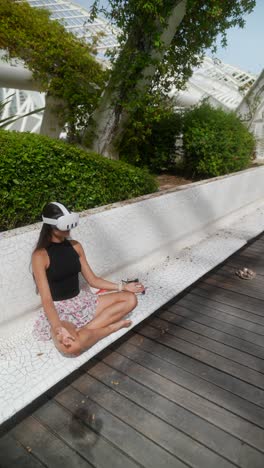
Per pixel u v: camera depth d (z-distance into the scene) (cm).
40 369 238
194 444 200
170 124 644
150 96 502
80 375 251
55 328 233
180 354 276
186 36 531
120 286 288
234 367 263
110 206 369
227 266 449
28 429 208
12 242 260
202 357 273
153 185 473
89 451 195
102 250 354
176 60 540
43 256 244
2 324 269
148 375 253
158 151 655
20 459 190
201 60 566
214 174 627
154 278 388
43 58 554
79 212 344
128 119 520
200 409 224
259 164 820
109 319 270
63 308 253
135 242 397
